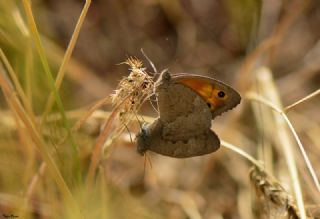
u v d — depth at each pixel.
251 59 0.59
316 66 0.67
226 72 0.71
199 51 0.73
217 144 0.47
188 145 0.47
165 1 0.72
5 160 0.54
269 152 0.57
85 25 0.71
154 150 0.47
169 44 0.73
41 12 0.64
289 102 0.66
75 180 0.49
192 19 0.74
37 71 0.55
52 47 0.61
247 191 0.59
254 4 0.63
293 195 0.51
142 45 0.72
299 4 0.68
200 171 0.61
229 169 0.60
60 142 0.49
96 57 0.70
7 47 0.54
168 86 0.46
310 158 0.59
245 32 0.65
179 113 0.47
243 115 0.62
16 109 0.47
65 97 0.59
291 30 0.73
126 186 0.59
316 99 0.66
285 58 0.71
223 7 0.73
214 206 0.59
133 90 0.47
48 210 0.52
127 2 0.72
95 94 0.63
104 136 0.49
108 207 0.52
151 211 0.57
